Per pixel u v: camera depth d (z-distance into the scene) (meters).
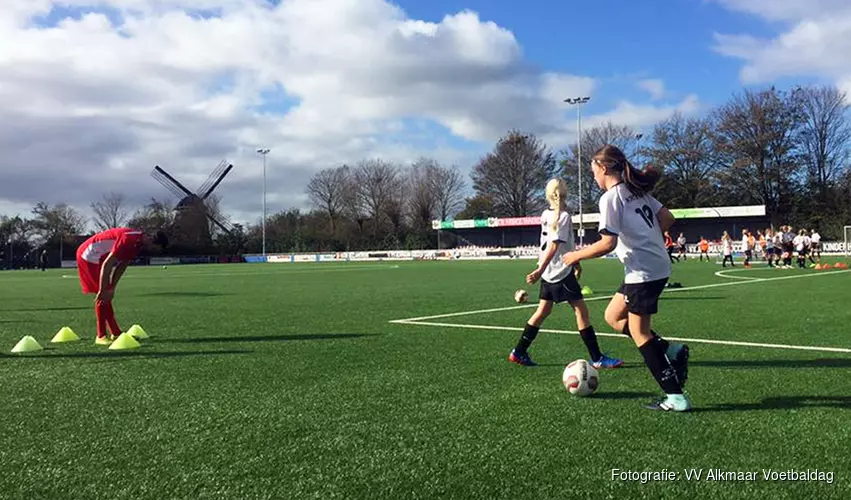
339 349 6.90
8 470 3.26
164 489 2.98
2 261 63.09
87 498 2.89
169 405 4.55
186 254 66.06
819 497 2.77
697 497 2.78
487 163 75.88
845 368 5.43
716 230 60.28
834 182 57.41
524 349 5.92
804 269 25.98
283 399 4.67
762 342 6.91
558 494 2.83
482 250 60.38
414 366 5.88
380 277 24.28
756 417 3.97
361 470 3.17
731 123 58.72
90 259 7.91
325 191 77.75
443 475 3.09
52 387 5.21
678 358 4.18
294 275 27.67
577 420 3.98
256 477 3.11
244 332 8.43
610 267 30.62
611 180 4.28
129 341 7.25
